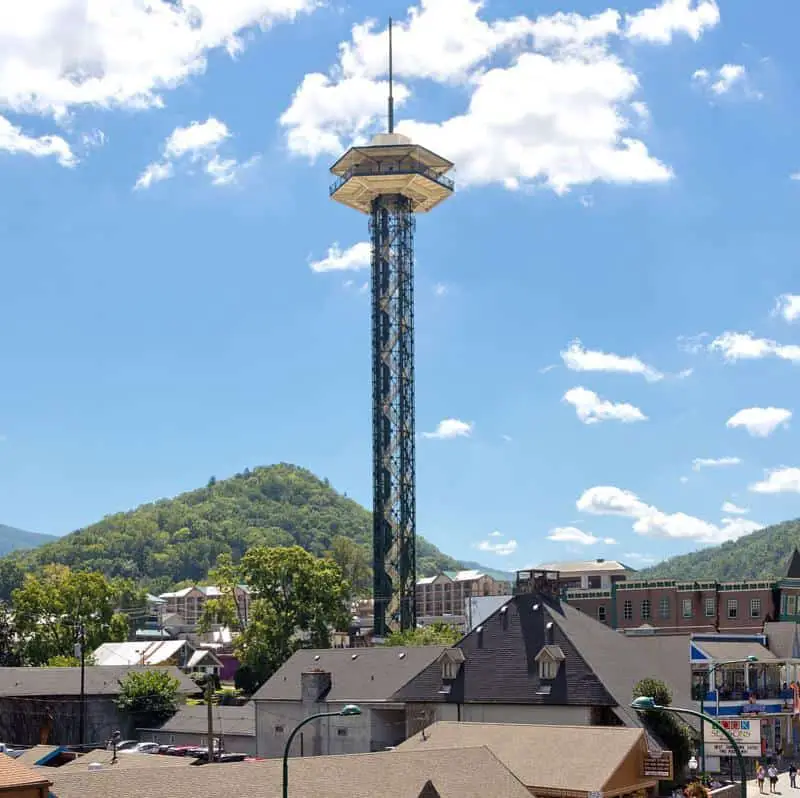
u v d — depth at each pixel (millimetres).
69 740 123688
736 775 92625
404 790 50156
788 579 162375
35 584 169375
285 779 43812
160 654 164750
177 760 63844
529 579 91438
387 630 175500
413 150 181375
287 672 110562
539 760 62031
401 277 183375
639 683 78312
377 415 180875
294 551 153500
